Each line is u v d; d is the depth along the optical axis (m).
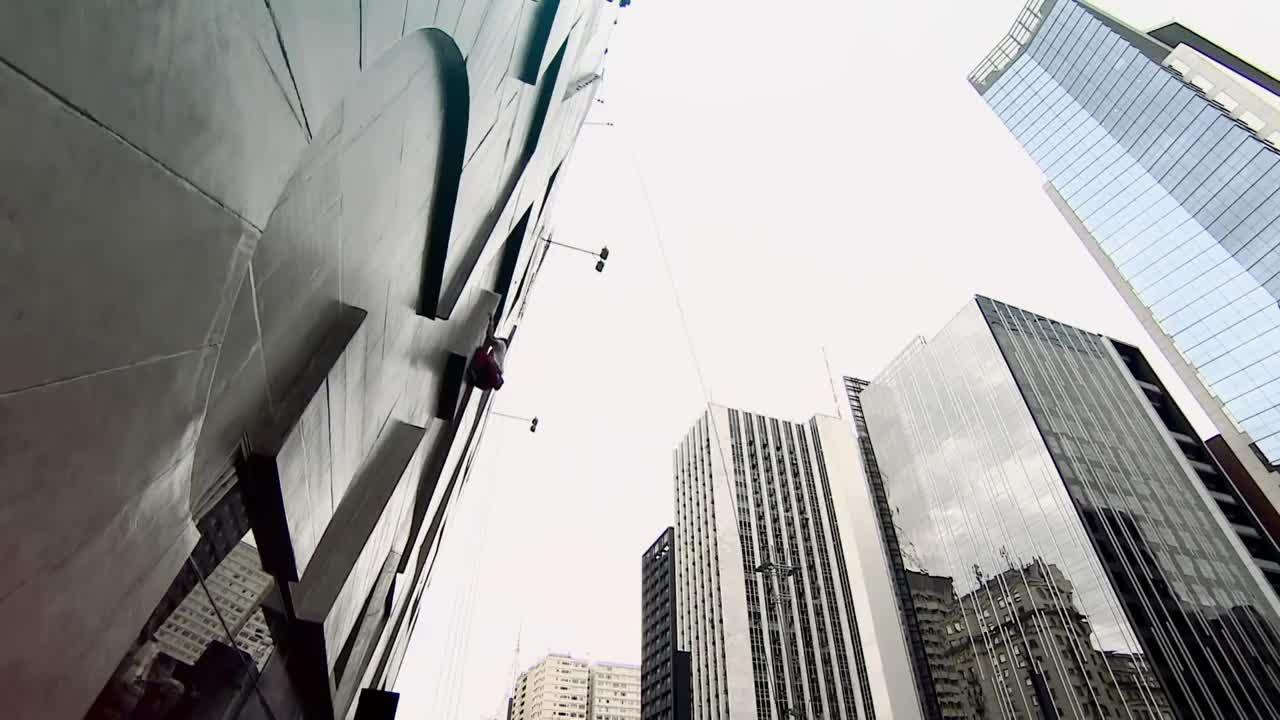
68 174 2.40
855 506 126.69
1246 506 87.62
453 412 15.73
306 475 7.40
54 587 3.03
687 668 92.88
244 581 6.84
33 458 2.55
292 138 4.32
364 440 10.38
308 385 6.52
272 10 3.56
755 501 127.31
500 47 9.55
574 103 25.33
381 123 6.35
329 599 9.87
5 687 2.81
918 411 110.56
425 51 6.68
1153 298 96.12
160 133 2.90
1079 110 109.75
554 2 12.44
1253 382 83.00
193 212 3.32
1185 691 65.94
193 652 5.78
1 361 2.25
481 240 13.69
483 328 16.50
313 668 10.82
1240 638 71.81
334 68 4.64
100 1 2.40
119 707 4.48
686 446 146.25
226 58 3.27
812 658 108.25
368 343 8.44
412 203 8.58
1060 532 80.31
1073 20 109.88
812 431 142.38
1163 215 95.00
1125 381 100.19
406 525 18.56
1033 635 80.75
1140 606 71.56
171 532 4.40
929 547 103.00
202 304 3.64
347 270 6.90
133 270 2.91
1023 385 90.88
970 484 96.50
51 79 2.23
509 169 14.16
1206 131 89.62
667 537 145.75
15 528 2.56
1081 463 83.94
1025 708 80.00
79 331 2.64
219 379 4.62
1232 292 85.19
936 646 96.38
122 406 3.12
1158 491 85.19
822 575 120.44
